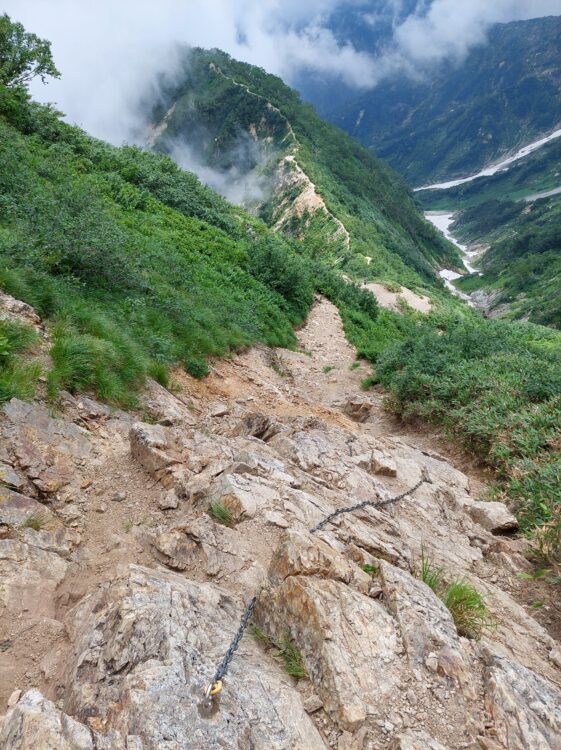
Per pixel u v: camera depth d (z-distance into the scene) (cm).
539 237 12331
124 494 498
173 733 224
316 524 457
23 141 1714
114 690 252
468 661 310
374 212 10138
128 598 302
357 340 1984
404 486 661
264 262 2105
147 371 816
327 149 11919
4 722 222
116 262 1049
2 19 2173
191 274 1550
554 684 339
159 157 3056
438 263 12544
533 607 475
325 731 259
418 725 263
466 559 524
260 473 531
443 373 1131
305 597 318
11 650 302
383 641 306
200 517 433
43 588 352
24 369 573
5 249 817
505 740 260
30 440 507
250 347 1437
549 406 866
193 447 598
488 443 866
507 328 3231
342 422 1077
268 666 291
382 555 439
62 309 760
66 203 1161
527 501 669
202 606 322
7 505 414
